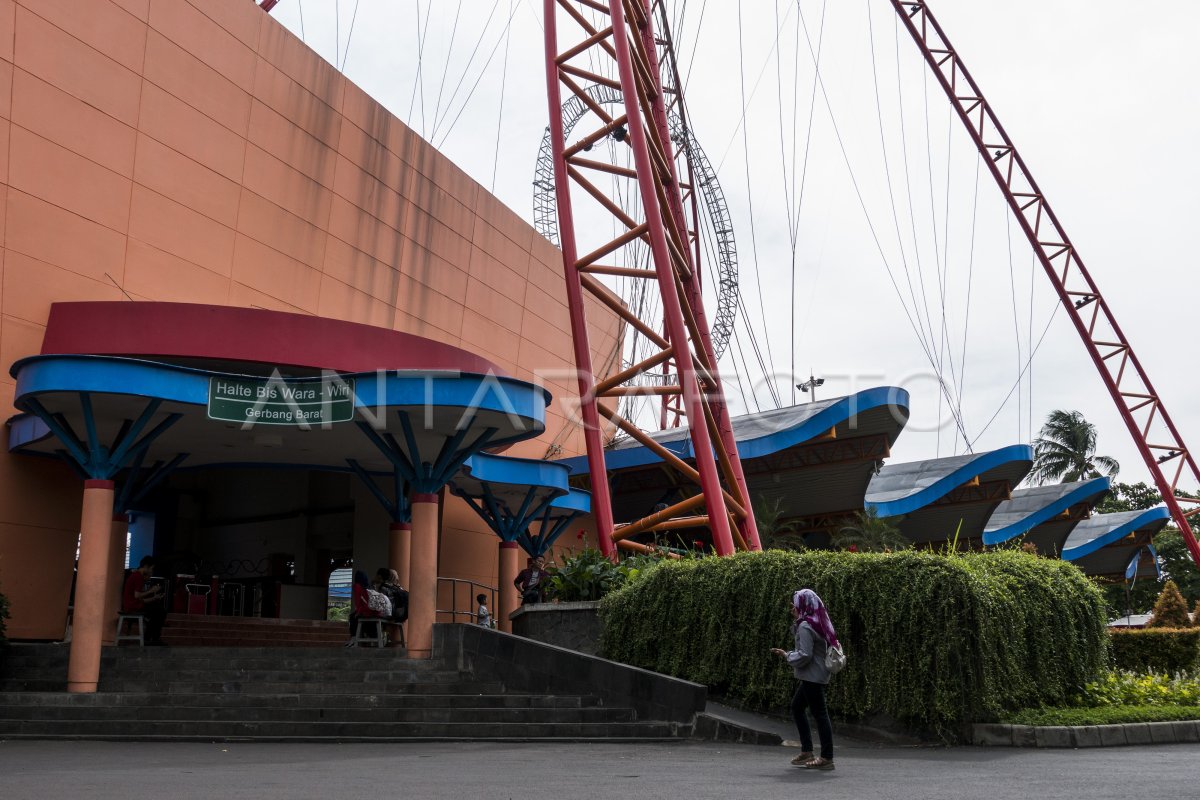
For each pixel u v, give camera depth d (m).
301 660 14.52
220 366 19.62
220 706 12.16
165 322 18.84
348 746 10.52
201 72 23.41
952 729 10.97
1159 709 12.15
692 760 9.05
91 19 20.89
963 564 11.43
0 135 18.89
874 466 36.50
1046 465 77.25
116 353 18.59
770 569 12.62
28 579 18.69
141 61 21.92
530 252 36.59
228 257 23.62
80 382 13.58
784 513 40.59
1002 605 11.55
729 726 11.09
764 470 36.09
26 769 7.98
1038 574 12.53
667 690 11.81
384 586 17.67
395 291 29.20
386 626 17.69
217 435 17.33
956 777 7.55
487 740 11.00
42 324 19.23
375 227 28.62
